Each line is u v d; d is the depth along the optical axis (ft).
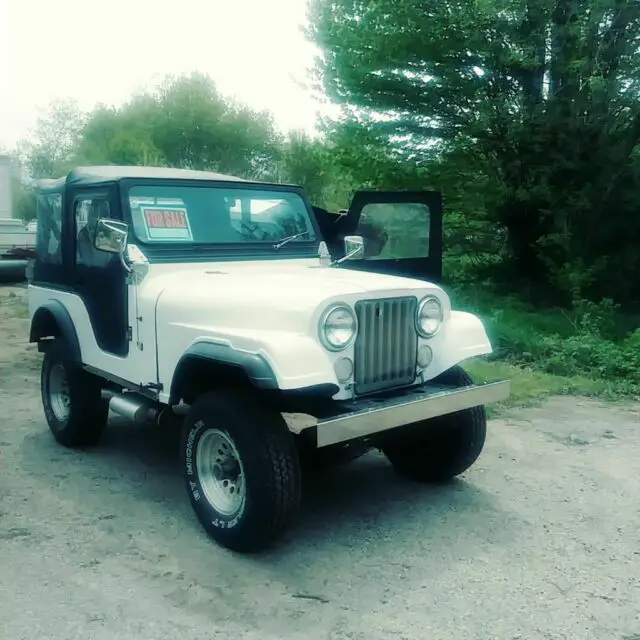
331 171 42.63
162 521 14.15
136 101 162.30
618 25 34.22
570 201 35.86
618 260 38.01
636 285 39.45
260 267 16.51
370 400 13.00
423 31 35.17
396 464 16.88
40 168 200.54
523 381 26.55
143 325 14.80
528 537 13.58
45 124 201.57
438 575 12.09
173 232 15.87
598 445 19.40
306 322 12.21
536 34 34.50
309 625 10.58
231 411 12.30
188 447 13.42
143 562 12.44
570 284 36.11
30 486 15.89
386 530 13.84
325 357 12.14
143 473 16.79
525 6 33.55
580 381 26.99
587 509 14.96
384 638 10.25
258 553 12.78
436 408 13.10
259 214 17.31
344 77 37.42
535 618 10.80
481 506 15.07
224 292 13.53
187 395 14.23
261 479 11.96
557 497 15.60
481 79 36.35
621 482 16.55
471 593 11.51
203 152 162.81
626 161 35.65
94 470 16.96
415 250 22.11
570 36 34.14
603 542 13.41
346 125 39.22
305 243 17.81
